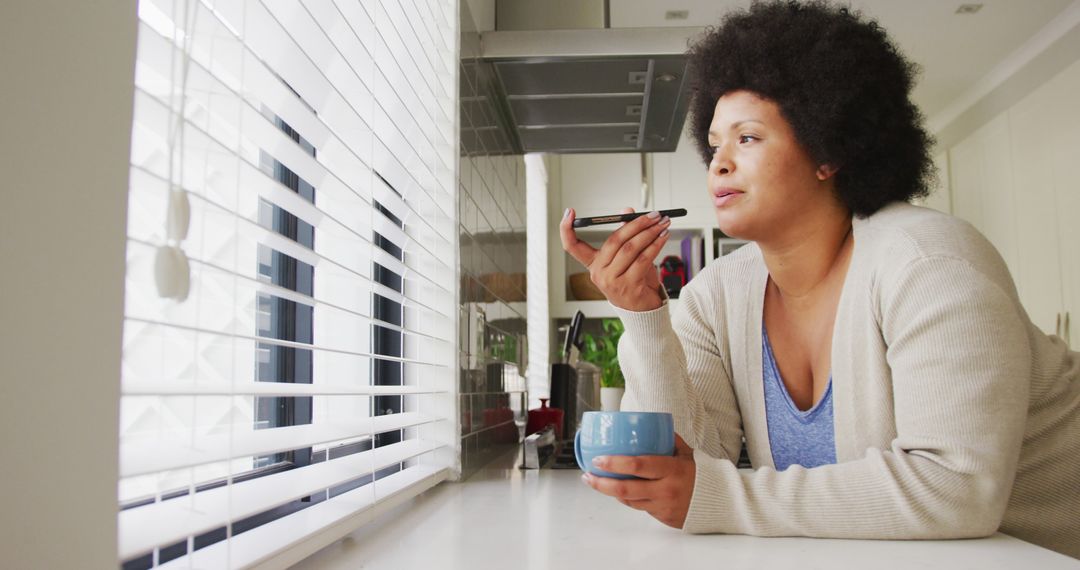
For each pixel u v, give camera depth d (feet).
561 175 14.52
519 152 7.75
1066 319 10.23
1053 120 10.36
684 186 14.35
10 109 1.05
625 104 6.45
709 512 2.49
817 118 3.13
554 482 4.07
